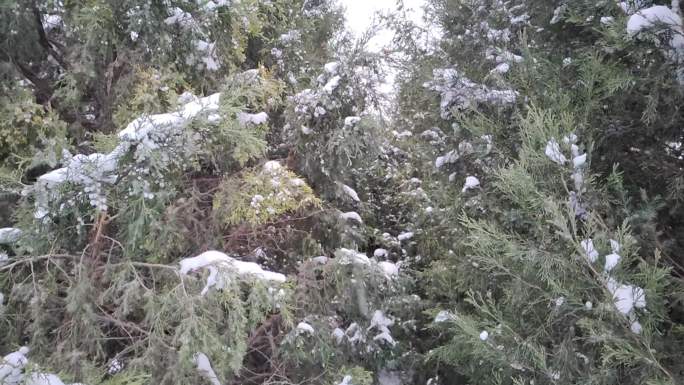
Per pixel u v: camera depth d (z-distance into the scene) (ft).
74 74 12.53
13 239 10.18
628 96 10.37
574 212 9.76
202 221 14.44
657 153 10.68
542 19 13.53
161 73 12.73
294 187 13.64
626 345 8.64
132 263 11.01
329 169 15.75
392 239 23.54
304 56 19.52
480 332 12.60
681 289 9.35
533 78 12.58
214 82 14.21
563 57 12.80
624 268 9.07
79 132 13.41
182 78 12.89
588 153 9.92
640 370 9.18
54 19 13.34
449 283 18.02
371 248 24.95
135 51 12.76
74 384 8.81
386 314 16.43
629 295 8.63
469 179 14.62
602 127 10.93
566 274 9.88
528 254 9.94
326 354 14.08
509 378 12.29
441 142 19.90
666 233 10.62
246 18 14.42
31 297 10.63
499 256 11.33
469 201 14.42
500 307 13.76
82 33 12.27
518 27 15.92
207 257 10.91
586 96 10.83
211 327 10.74
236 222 13.88
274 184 13.24
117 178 9.79
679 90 9.29
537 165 10.28
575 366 10.19
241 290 11.62
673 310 9.95
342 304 15.20
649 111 9.39
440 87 15.14
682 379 8.59
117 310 10.67
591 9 10.46
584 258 8.96
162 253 11.88
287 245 17.01
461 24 20.57
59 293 11.76
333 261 14.88
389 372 19.17
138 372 10.32
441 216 18.31
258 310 10.82
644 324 8.84
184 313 10.36
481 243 11.00
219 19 13.75
